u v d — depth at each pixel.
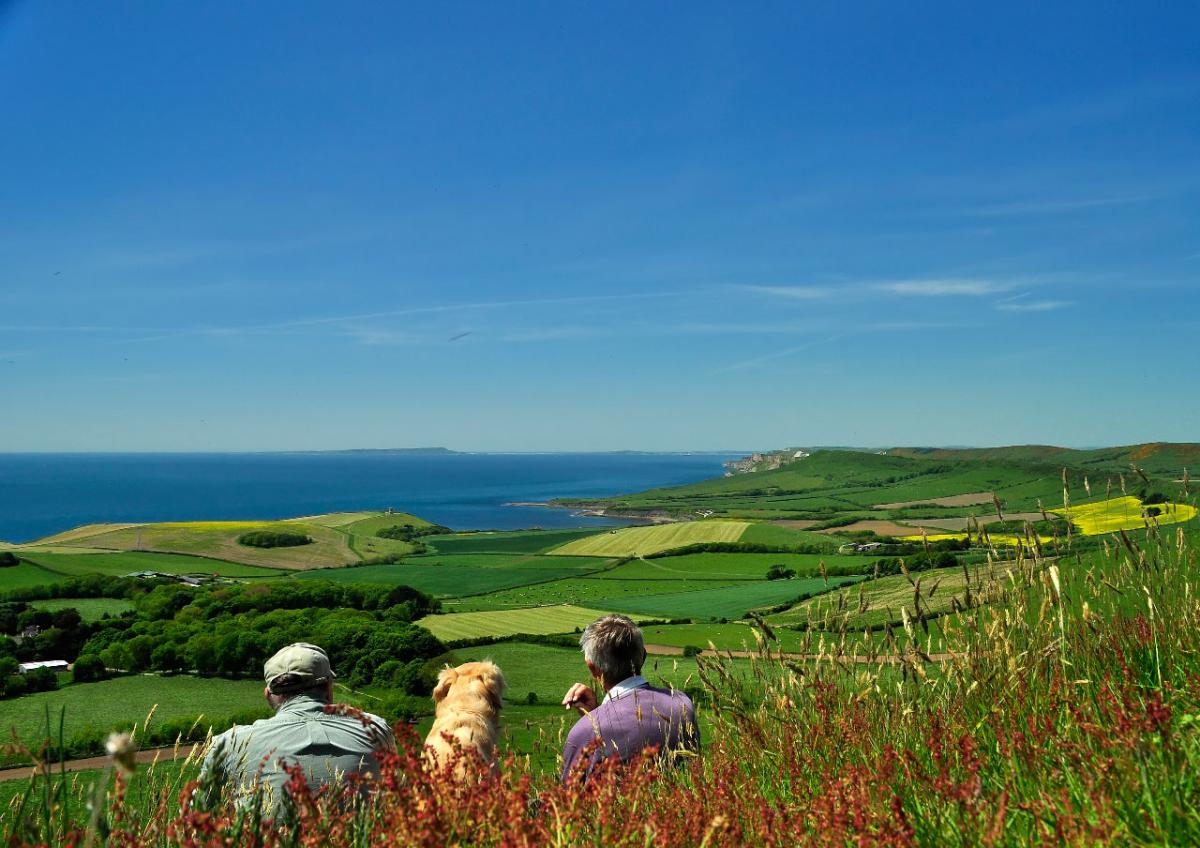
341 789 2.10
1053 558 3.77
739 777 2.79
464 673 4.34
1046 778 2.11
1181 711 2.64
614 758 2.19
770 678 3.69
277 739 3.35
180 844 1.76
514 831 1.69
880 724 3.09
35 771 1.63
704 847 1.87
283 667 3.68
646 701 3.78
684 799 2.45
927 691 3.16
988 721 2.84
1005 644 3.16
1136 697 2.56
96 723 37.28
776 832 2.06
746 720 3.16
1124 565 3.70
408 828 1.72
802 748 3.03
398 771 1.90
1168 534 3.93
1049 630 3.40
